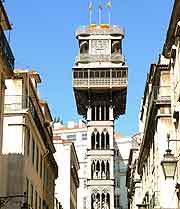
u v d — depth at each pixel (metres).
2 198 47.16
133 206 98.25
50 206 79.44
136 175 88.00
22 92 55.53
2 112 42.88
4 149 53.50
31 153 59.03
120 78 144.12
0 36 40.00
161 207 48.25
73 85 143.75
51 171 79.94
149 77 61.50
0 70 41.78
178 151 43.91
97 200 138.12
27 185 56.06
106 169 140.88
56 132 195.38
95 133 144.25
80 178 180.50
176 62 45.75
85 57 145.62
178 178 43.06
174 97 47.00
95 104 146.50
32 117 57.84
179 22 42.03
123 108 150.25
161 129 51.91
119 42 149.00
